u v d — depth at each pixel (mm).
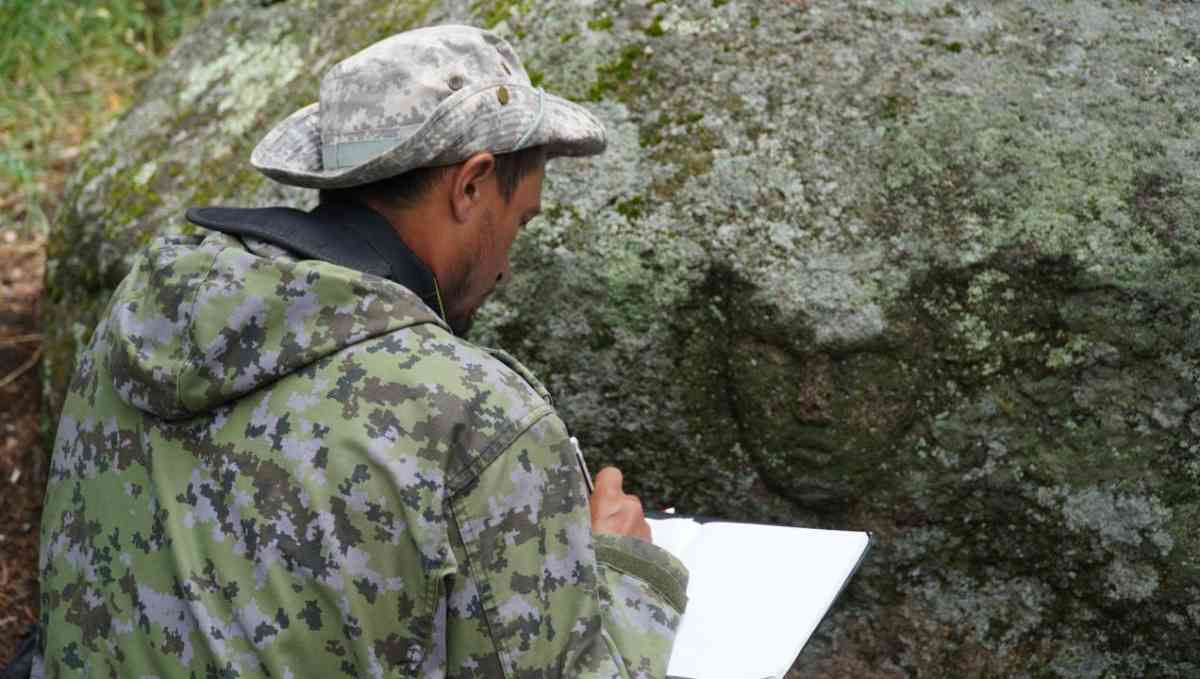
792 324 2109
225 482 1356
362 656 1320
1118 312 2053
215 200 2596
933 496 2146
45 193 3627
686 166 2203
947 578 2195
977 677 2213
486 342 2271
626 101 2273
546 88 2314
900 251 2096
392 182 1467
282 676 1319
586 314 2217
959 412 2109
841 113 2184
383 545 1314
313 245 1439
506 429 1356
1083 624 2166
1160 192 2068
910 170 2129
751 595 1668
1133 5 2223
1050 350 2080
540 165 1555
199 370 1361
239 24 2943
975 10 2236
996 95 2148
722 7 2311
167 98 2891
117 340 1436
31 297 3232
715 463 2232
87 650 1432
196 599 1342
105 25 4266
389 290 1384
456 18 2523
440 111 1397
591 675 1401
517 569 1356
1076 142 2107
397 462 1315
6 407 2961
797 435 2152
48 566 1499
